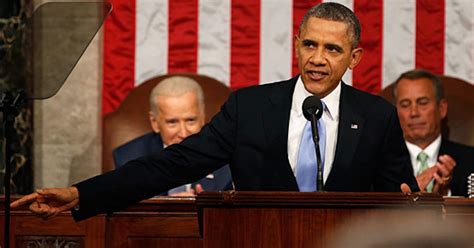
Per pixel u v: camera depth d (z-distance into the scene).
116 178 9.55
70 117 16.64
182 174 9.73
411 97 15.80
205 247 8.45
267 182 9.83
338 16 9.81
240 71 16.56
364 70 16.61
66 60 11.09
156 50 16.55
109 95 16.55
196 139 9.84
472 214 10.50
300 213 8.43
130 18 16.56
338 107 10.04
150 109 16.03
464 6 16.64
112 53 16.55
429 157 15.77
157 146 15.78
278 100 10.01
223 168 14.91
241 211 8.45
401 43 16.66
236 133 9.90
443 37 16.66
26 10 15.93
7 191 9.50
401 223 8.16
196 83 15.53
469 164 15.70
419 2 16.66
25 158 16.30
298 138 9.91
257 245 8.44
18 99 9.66
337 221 8.42
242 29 16.61
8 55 14.26
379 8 16.64
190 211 11.20
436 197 8.51
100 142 16.64
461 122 15.91
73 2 12.57
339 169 9.84
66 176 16.64
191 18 16.58
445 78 16.14
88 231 11.35
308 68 9.80
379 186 10.18
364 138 9.95
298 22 16.62
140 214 11.22
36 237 11.44
